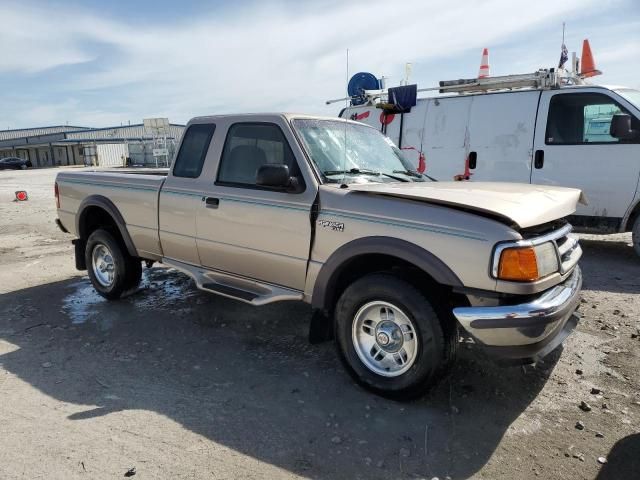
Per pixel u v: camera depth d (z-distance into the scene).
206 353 4.18
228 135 4.32
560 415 3.22
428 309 3.11
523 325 2.85
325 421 3.15
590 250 8.10
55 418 3.19
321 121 4.24
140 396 3.47
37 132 105.12
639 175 6.87
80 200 5.69
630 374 3.77
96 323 4.88
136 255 5.20
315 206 3.63
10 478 2.61
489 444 2.92
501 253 2.88
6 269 7.16
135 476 2.63
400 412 3.25
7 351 4.24
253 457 2.80
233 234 4.17
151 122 26.56
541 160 7.62
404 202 3.28
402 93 8.73
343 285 3.79
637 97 7.20
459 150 8.34
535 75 7.56
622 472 2.68
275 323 4.83
